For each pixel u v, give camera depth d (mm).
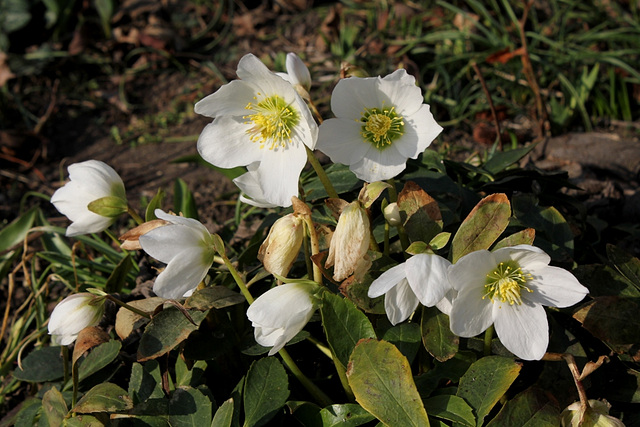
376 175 489
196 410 474
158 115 1037
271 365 485
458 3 1118
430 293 431
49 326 496
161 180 908
